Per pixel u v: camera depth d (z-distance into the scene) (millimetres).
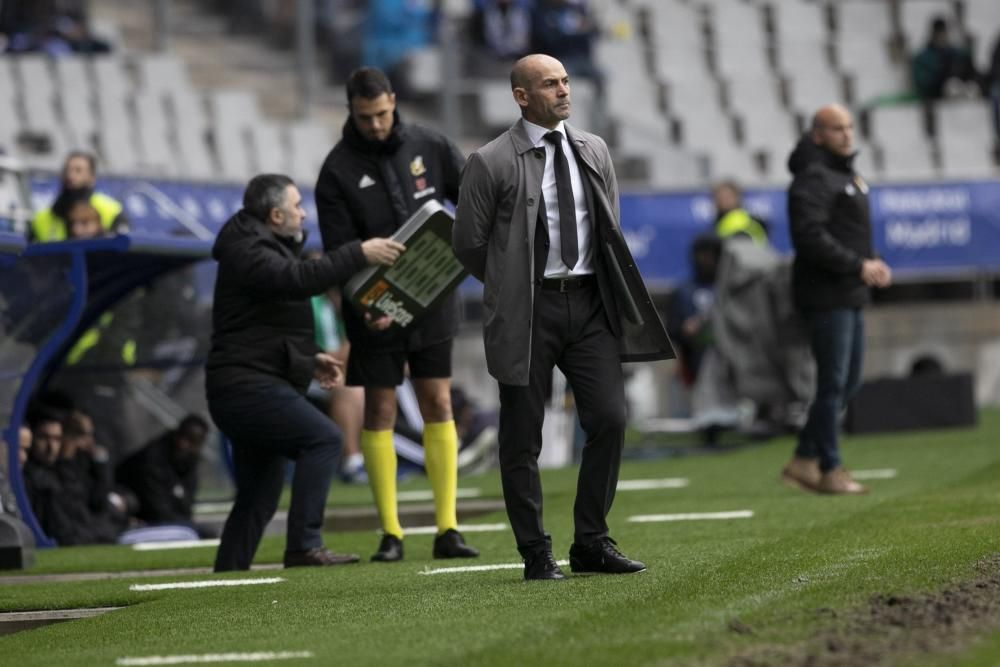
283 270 26938
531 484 23047
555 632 18422
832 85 80000
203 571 28672
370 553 29641
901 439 51469
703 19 81500
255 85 74688
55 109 62688
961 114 76312
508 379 22453
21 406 33219
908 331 67625
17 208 38531
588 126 72250
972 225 65812
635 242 62281
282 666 17391
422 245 26734
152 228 46531
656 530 30047
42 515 34281
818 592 20312
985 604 18797
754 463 45750
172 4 79688
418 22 75500
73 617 23516
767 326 52219
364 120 27391
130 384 37844
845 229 34094
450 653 17562
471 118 72750
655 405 63312
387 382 27922
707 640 17375
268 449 28172
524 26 74875
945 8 83562
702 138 76000
